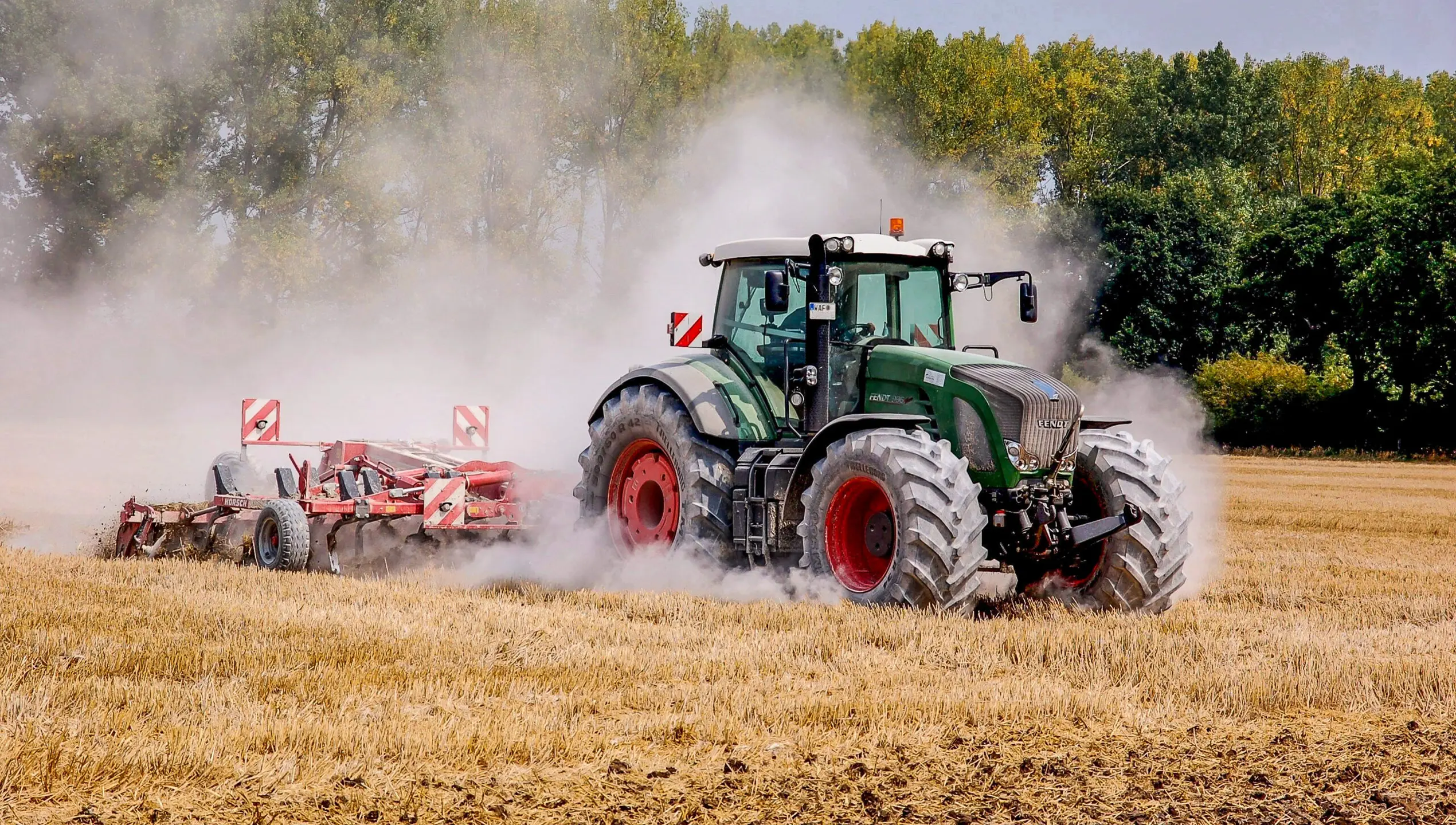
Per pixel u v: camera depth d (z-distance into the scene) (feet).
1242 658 54.75
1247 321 378.12
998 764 39.65
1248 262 367.25
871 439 64.90
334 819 33.65
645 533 77.46
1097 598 67.87
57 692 44.47
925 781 37.96
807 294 70.03
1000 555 68.49
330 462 99.76
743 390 73.41
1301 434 322.96
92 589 67.92
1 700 42.78
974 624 59.82
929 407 67.67
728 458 72.49
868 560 67.26
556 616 61.52
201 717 41.93
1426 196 315.17
